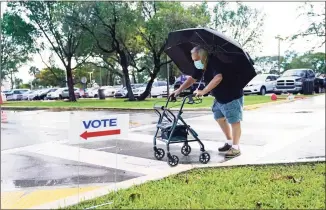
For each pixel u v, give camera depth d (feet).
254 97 64.39
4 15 73.15
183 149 18.45
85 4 69.21
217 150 19.81
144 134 25.84
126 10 69.92
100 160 17.72
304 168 15.42
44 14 75.92
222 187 12.64
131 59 84.17
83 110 53.47
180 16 69.72
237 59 16.69
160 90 92.38
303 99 58.65
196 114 39.01
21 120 37.27
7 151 19.90
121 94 98.89
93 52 86.17
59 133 27.12
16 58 82.07
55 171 15.65
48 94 117.50
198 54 17.28
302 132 25.68
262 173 14.53
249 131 26.35
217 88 17.37
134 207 10.70
